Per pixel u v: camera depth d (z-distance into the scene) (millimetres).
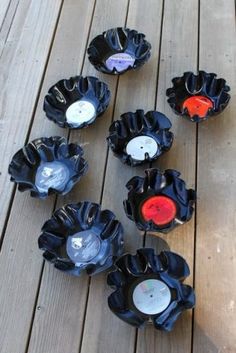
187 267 1252
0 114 1749
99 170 1558
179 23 1949
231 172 1504
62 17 2041
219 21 1931
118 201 1486
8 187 1555
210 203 1444
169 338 1229
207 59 1812
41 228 1438
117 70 1761
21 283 1358
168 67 1806
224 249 1354
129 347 1227
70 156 1536
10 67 1889
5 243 1438
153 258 1287
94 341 1246
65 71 1852
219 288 1290
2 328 1288
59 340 1257
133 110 1695
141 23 1973
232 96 1685
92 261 1326
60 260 1329
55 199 1507
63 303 1312
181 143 1587
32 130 1691
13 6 2111
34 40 1972
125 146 1555
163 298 1237
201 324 1240
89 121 1616
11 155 1641
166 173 1433
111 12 2031
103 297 1308
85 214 1398
